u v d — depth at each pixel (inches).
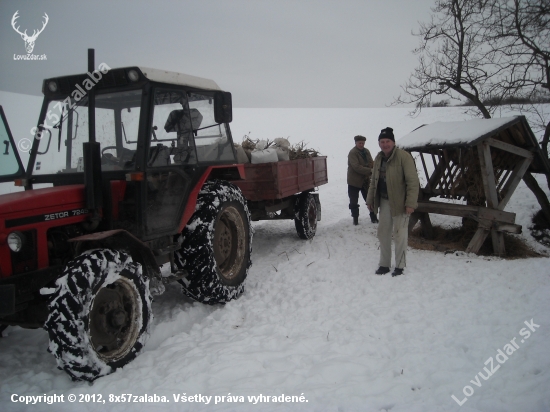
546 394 103.5
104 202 140.3
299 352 132.9
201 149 183.9
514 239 262.2
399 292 180.9
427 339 137.5
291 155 293.6
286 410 101.7
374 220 322.3
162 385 115.6
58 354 115.8
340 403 103.8
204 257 168.7
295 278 211.8
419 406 102.0
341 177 648.4
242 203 199.3
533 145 251.3
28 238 124.3
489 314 153.1
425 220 279.4
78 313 115.8
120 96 150.8
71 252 137.4
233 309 177.0
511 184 248.5
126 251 142.5
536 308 155.7
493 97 338.6
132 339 133.3
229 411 101.8
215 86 185.2
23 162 162.6
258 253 270.5
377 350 131.8
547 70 305.9
